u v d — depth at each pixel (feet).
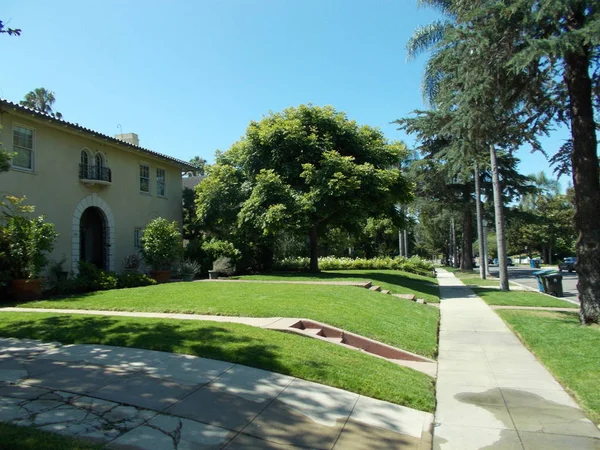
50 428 12.96
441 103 38.75
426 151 103.45
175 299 37.40
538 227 201.16
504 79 35.14
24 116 48.57
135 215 67.31
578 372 23.18
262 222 65.82
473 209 119.14
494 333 35.63
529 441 15.57
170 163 75.36
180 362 19.81
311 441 13.96
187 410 14.99
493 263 271.90
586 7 29.48
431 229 200.44
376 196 67.92
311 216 69.10
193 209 85.46
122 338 23.25
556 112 40.19
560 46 27.53
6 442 11.70
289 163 71.72
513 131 40.50
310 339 25.16
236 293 40.78
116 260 62.95
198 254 74.95
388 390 19.02
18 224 43.01
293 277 66.85
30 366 19.02
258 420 14.84
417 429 16.05
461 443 15.43
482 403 19.56
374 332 29.99
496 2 31.63
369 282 56.18
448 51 35.50
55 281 50.01
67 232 54.75
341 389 18.53
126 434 13.01
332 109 74.64
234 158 79.87
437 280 95.25
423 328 35.12
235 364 19.79
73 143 56.34
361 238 84.53
